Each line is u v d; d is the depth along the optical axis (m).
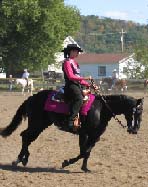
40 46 50.06
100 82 41.44
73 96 10.54
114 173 10.41
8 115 21.45
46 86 45.59
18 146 13.61
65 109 10.69
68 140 14.65
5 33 48.31
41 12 48.66
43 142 14.28
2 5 47.62
